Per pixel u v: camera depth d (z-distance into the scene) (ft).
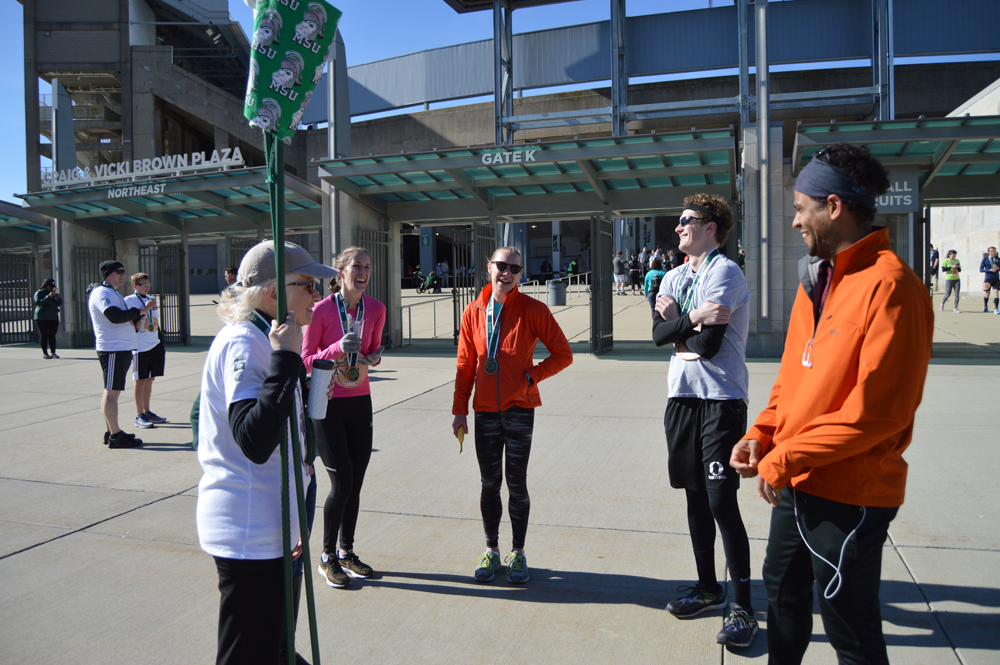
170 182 44.16
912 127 31.14
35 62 106.83
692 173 37.42
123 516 14.75
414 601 10.78
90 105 120.47
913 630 9.48
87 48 106.73
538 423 22.40
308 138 91.30
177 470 18.35
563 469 17.37
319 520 14.23
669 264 75.92
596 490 15.74
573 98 67.97
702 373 9.59
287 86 6.42
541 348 43.80
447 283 113.80
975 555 11.76
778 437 6.72
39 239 60.34
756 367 33.30
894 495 6.17
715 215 9.86
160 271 53.67
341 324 11.75
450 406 25.68
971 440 18.89
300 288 6.77
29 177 107.86
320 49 6.64
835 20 46.57
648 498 15.16
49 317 44.78
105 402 20.59
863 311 5.93
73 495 16.21
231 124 108.68
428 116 80.18
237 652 6.27
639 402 25.73
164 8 111.65
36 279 60.75
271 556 6.31
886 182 6.33
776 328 36.94
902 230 38.55
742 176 42.47
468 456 18.88
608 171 38.34
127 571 11.98
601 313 40.65
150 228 54.65
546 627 9.93
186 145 121.19
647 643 9.46
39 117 108.99
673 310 9.86
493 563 11.50
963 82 63.57
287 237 55.31
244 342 6.24
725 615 10.16
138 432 22.84
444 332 57.77
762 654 9.14
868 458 6.09
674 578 11.39
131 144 106.93
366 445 11.66
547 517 14.16
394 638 9.69
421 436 21.16
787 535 6.91
